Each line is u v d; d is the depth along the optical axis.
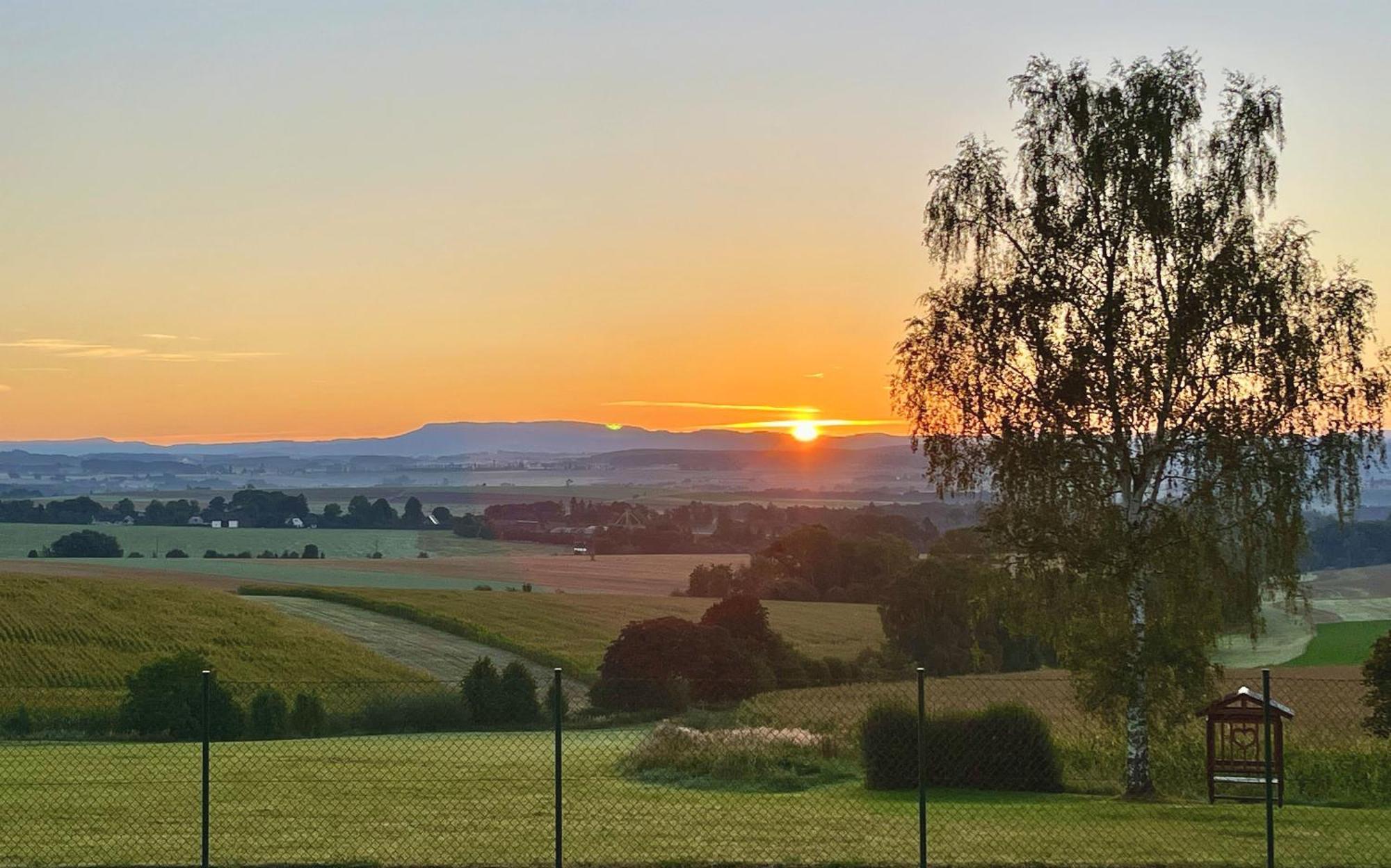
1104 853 19.31
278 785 27.66
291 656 76.44
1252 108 33.00
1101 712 31.50
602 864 18.42
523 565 150.50
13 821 23.05
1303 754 30.06
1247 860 18.81
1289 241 32.03
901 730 27.61
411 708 46.62
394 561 149.12
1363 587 112.44
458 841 20.56
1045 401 32.06
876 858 18.75
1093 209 32.75
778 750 29.48
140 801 25.69
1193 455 32.28
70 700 58.47
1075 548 32.03
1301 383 31.20
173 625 80.31
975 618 35.34
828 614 101.81
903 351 33.94
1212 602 32.03
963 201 34.16
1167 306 32.19
